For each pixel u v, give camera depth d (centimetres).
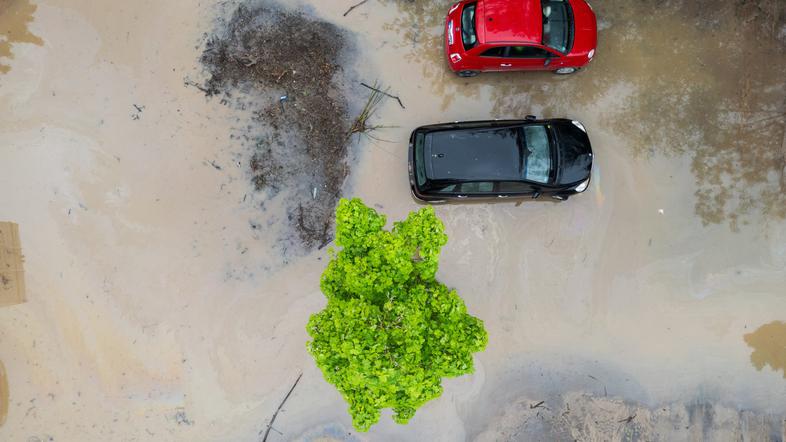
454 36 858
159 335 916
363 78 922
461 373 633
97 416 916
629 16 918
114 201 917
